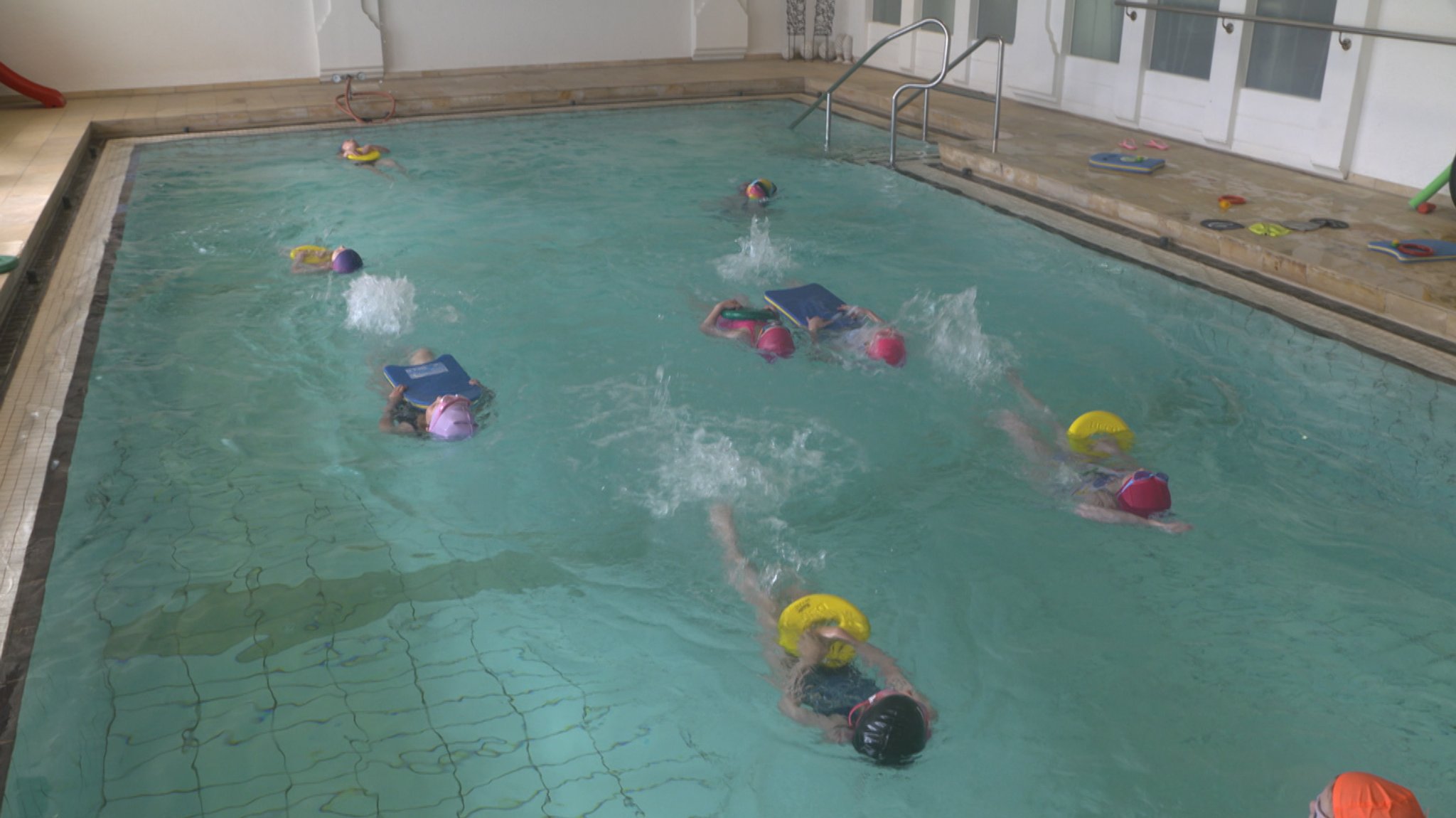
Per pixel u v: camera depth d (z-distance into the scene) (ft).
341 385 15.03
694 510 12.07
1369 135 22.91
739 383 15.12
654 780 8.27
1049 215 22.94
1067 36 31.76
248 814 7.80
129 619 9.95
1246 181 23.70
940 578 10.91
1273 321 16.85
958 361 15.85
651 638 9.95
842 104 36.70
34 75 33.78
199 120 32.01
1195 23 27.12
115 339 16.38
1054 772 8.45
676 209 23.94
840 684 9.23
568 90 36.24
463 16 39.04
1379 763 8.49
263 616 10.10
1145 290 18.66
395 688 9.21
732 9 42.86
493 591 10.62
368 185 26.07
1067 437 13.61
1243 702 9.20
